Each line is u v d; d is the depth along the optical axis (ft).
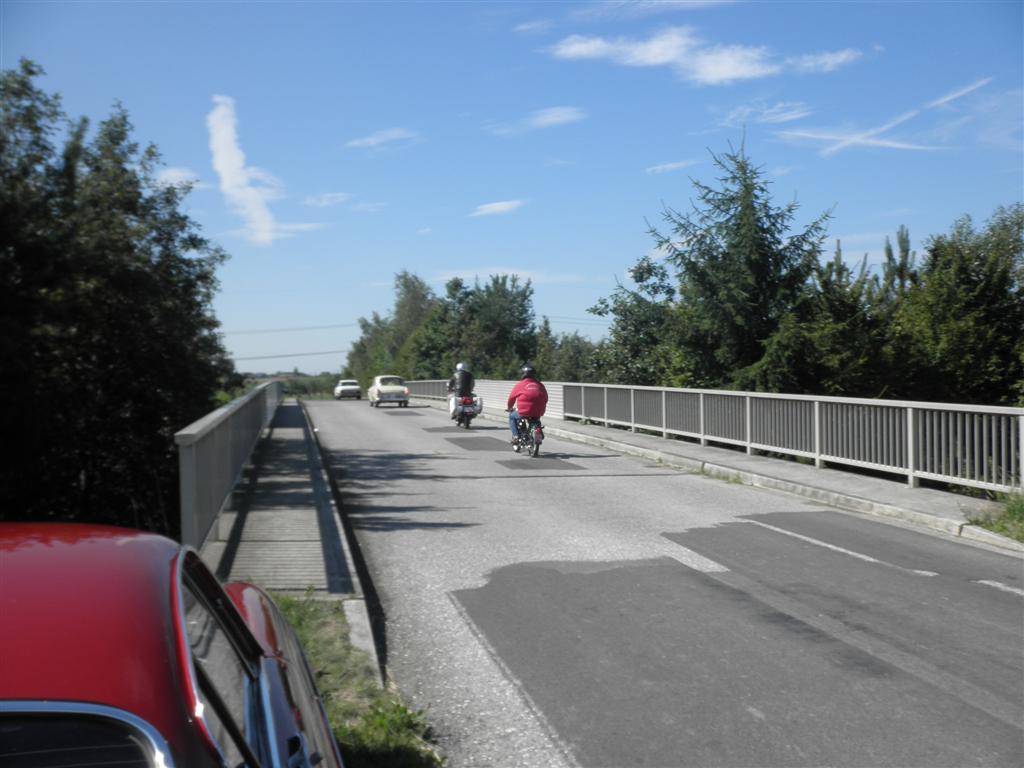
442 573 28.07
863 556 30.25
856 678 18.70
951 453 40.09
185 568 9.46
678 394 67.46
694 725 16.38
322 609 22.61
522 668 19.53
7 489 63.82
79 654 6.84
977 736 15.76
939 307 70.95
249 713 8.62
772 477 46.88
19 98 61.82
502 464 57.93
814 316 71.31
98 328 66.08
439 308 232.73
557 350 156.76
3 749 6.27
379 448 69.72
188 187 79.61
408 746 14.94
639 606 24.25
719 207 73.92
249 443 55.11
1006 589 25.88
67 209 61.82
